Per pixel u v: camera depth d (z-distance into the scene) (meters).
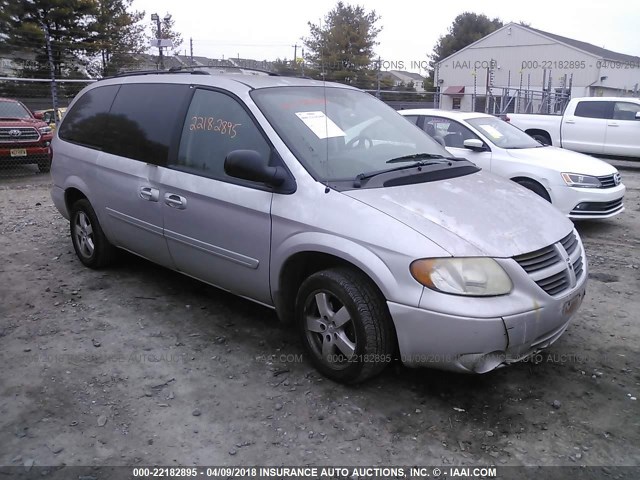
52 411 3.11
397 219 3.07
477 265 2.91
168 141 4.20
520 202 3.58
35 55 20.25
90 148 4.98
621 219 8.23
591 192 7.07
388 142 4.07
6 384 3.36
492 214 3.28
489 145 7.64
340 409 3.15
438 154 4.23
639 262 5.95
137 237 4.55
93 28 24.05
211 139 3.94
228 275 3.86
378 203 3.19
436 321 2.88
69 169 5.21
